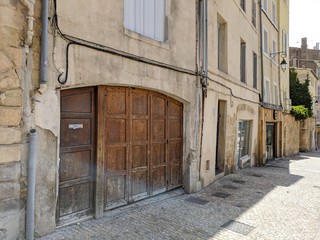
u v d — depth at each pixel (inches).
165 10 235.8
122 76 185.5
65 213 161.8
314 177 386.9
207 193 265.4
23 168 135.2
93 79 166.2
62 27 149.1
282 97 713.0
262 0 569.3
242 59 450.3
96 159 177.9
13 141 130.0
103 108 182.7
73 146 165.5
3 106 126.5
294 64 1539.1
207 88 290.2
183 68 249.9
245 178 352.8
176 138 255.0
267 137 612.1
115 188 193.2
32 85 138.1
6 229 128.1
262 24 555.5
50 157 146.8
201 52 278.4
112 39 178.5
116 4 181.6
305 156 791.1
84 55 161.2
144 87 207.9
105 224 170.9
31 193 135.5
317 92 1432.1
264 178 361.4
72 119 165.0
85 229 160.7
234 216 203.5
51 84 145.6
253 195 266.5
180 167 261.3
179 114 259.6
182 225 180.1
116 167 193.5
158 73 219.0
